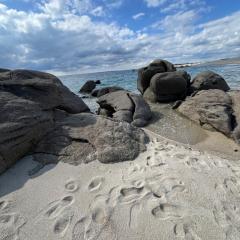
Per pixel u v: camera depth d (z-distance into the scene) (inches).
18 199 140.9
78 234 119.1
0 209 133.1
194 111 338.0
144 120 336.5
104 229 122.0
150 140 228.4
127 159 187.5
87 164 177.9
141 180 160.4
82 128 218.4
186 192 149.2
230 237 118.6
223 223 126.8
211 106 314.8
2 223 124.6
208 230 122.2
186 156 198.1
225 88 456.4
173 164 181.6
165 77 437.4
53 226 123.3
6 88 221.8
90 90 879.7
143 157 192.9
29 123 190.1
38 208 134.4
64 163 177.9
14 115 187.2
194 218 129.4
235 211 135.8
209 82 451.5
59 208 134.4
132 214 131.3
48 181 157.6
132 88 775.1
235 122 286.4
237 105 309.9
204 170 176.2
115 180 160.4
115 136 209.0
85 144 199.3
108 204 137.9
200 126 314.7
